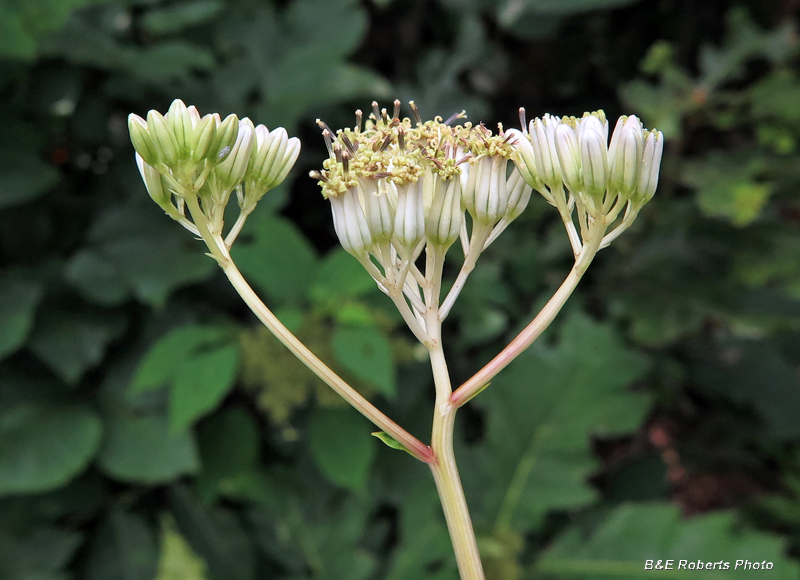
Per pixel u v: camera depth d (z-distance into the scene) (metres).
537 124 0.14
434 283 0.14
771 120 0.33
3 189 0.28
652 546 0.29
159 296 0.28
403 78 0.42
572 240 0.14
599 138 0.13
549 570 0.30
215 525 0.31
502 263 0.37
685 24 0.43
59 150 0.34
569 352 0.33
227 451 0.30
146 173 0.13
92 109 0.32
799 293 0.32
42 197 0.32
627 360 0.32
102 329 0.29
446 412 0.13
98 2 0.30
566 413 0.32
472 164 0.13
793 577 0.27
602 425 0.32
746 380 0.39
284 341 0.13
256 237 0.27
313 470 0.32
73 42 0.29
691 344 0.40
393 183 0.13
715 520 0.29
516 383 0.33
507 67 0.43
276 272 0.27
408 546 0.30
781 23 0.43
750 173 0.32
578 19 0.43
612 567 0.29
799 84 0.33
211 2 0.32
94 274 0.29
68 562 0.30
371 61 0.44
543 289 0.38
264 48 0.36
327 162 0.13
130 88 0.32
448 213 0.13
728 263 0.37
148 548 0.30
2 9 0.25
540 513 0.31
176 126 0.13
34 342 0.29
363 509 0.31
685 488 0.43
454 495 0.13
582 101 0.45
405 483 0.32
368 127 0.14
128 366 0.31
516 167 0.14
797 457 0.38
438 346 0.13
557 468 0.31
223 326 0.31
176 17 0.32
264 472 0.32
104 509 0.31
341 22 0.36
